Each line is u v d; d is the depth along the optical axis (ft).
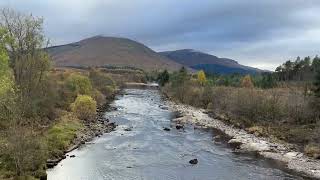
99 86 428.56
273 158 163.12
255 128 223.51
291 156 165.99
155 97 461.78
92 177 129.59
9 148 119.14
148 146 182.19
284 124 229.86
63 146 164.55
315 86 247.29
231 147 183.93
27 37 197.88
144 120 264.93
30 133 133.59
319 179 135.03
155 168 144.25
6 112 148.77
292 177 136.46
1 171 114.52
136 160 155.33
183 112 311.88
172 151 173.68
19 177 113.80
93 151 167.22
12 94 159.02
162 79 629.51
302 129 209.56
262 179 133.39
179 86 431.43
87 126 219.41
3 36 188.34
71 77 314.96
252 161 157.99
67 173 132.57
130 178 130.31
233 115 265.34
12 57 194.80
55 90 243.40
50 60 214.69
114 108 326.65
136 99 426.51
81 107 241.35
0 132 137.28
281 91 340.18
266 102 246.06
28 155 120.67
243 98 261.65
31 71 196.65
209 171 142.20
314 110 228.63
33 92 199.00
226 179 132.26
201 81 469.16
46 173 126.31
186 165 150.00
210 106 330.75
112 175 133.08
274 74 615.16
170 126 242.37
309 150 169.27
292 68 602.44
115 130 221.87
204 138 204.95
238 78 552.00
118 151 169.58
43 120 199.93
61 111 236.43
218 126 243.19
